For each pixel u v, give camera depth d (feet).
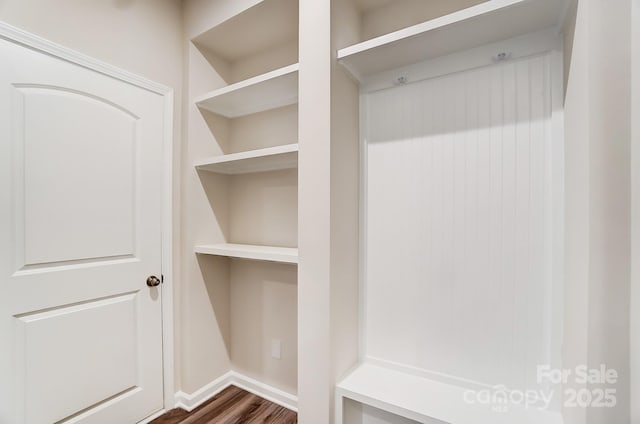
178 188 6.19
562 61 3.57
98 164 4.93
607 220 2.47
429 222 4.49
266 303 6.40
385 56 4.29
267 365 6.38
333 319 4.23
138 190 5.51
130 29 5.37
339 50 4.33
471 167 4.19
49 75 4.36
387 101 4.83
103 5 4.99
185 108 6.17
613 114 2.45
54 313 4.43
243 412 5.86
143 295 5.57
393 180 4.78
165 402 5.88
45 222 4.33
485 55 4.03
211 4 5.78
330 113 4.17
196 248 6.18
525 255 3.84
